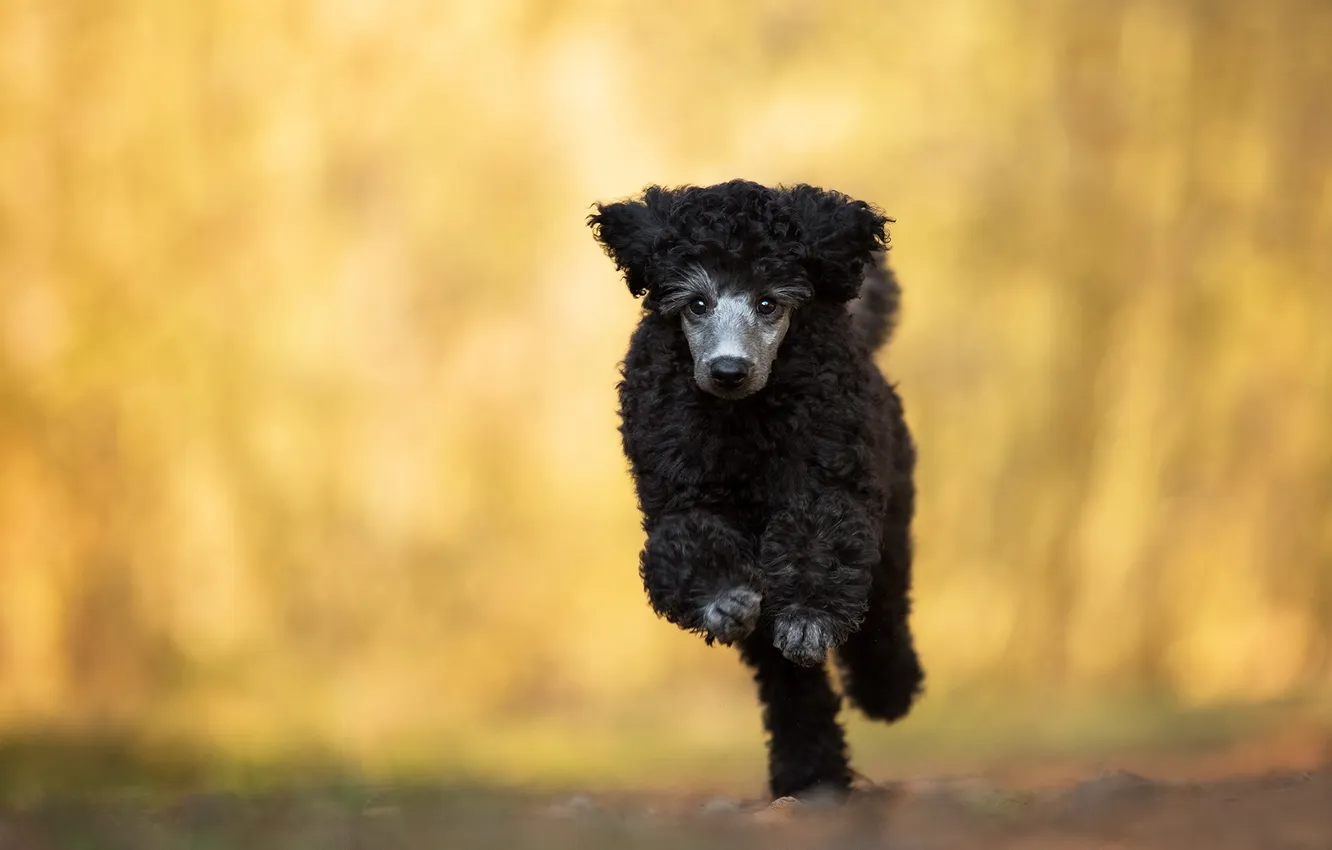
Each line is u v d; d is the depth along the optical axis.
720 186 6.30
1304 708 14.70
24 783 12.64
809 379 6.16
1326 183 22.66
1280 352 22.22
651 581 5.98
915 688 7.67
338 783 9.46
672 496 6.21
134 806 6.87
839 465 6.14
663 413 6.23
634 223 6.41
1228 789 5.87
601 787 10.09
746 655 6.97
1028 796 6.13
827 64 23.14
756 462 6.15
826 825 5.46
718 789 9.94
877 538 6.20
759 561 6.04
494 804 6.84
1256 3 22.89
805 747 6.90
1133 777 6.34
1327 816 5.11
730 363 5.86
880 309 7.48
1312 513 21.66
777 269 6.06
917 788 7.14
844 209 6.28
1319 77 22.88
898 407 7.26
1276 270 22.50
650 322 6.38
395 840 5.53
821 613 5.93
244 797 7.32
